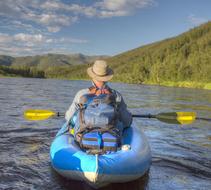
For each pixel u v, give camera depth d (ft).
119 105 9.56
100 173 7.22
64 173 7.98
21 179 8.75
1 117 18.56
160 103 33.30
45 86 67.82
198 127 17.76
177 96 49.55
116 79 205.67
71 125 9.91
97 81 9.35
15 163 10.09
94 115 8.48
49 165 9.93
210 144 13.69
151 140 14.08
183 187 8.56
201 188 8.56
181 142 13.89
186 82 142.61
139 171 7.98
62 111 22.68
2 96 33.73
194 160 11.10
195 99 42.91
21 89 50.24
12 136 13.79
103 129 8.39
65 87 66.23
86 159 7.48
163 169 9.99
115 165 7.45
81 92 9.73
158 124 18.22
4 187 8.21
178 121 12.62
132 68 229.66
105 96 9.07
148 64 204.64
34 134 14.33
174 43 280.92
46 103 28.02
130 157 7.89
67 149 8.22
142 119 20.01
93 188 7.88
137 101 35.01
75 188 8.07
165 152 12.07
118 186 8.30
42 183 8.44
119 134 8.73
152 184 8.65
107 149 8.15
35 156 10.91
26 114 12.46
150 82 172.04
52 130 15.26
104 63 9.25
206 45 199.21
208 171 9.98
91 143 8.16
